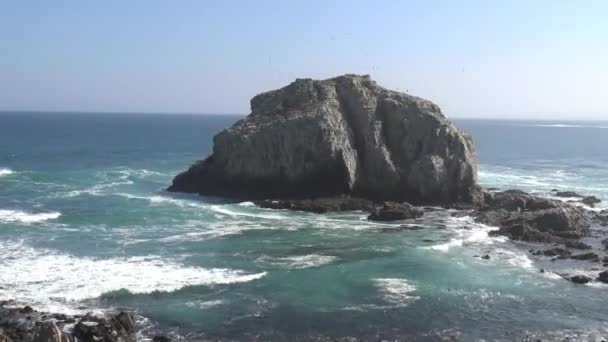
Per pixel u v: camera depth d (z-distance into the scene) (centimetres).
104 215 6147
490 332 3369
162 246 4975
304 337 3234
